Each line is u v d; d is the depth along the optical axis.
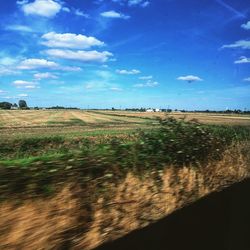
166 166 7.84
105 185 6.14
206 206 8.16
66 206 5.35
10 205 4.66
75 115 108.44
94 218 5.80
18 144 23.75
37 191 4.98
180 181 8.21
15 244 4.70
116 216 6.23
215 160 10.34
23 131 43.62
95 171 6.04
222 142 11.31
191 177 8.66
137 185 6.85
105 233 5.95
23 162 5.14
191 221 7.36
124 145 7.16
